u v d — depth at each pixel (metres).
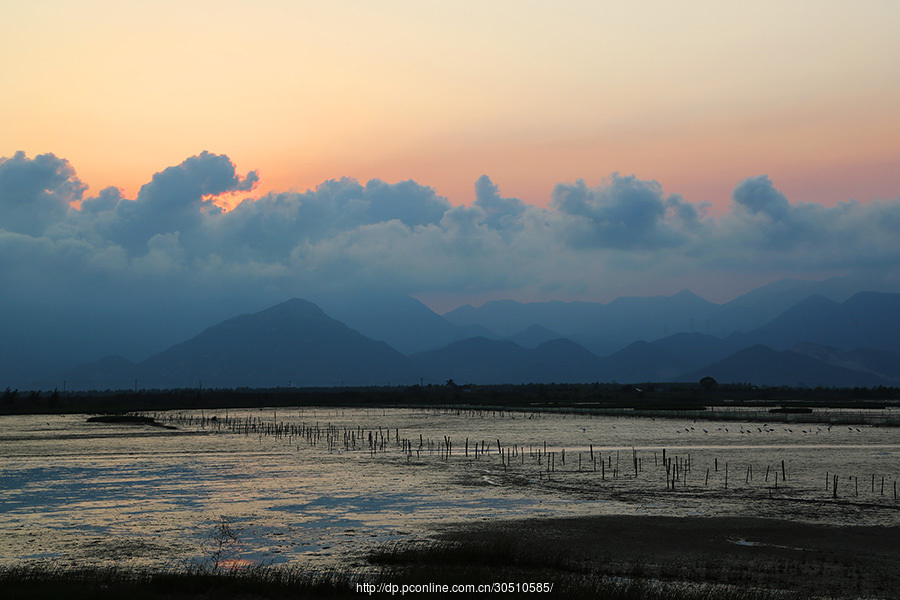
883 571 33.25
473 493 55.69
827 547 37.59
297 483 61.41
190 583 27.48
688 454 80.56
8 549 38.41
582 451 85.50
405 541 39.28
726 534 40.50
